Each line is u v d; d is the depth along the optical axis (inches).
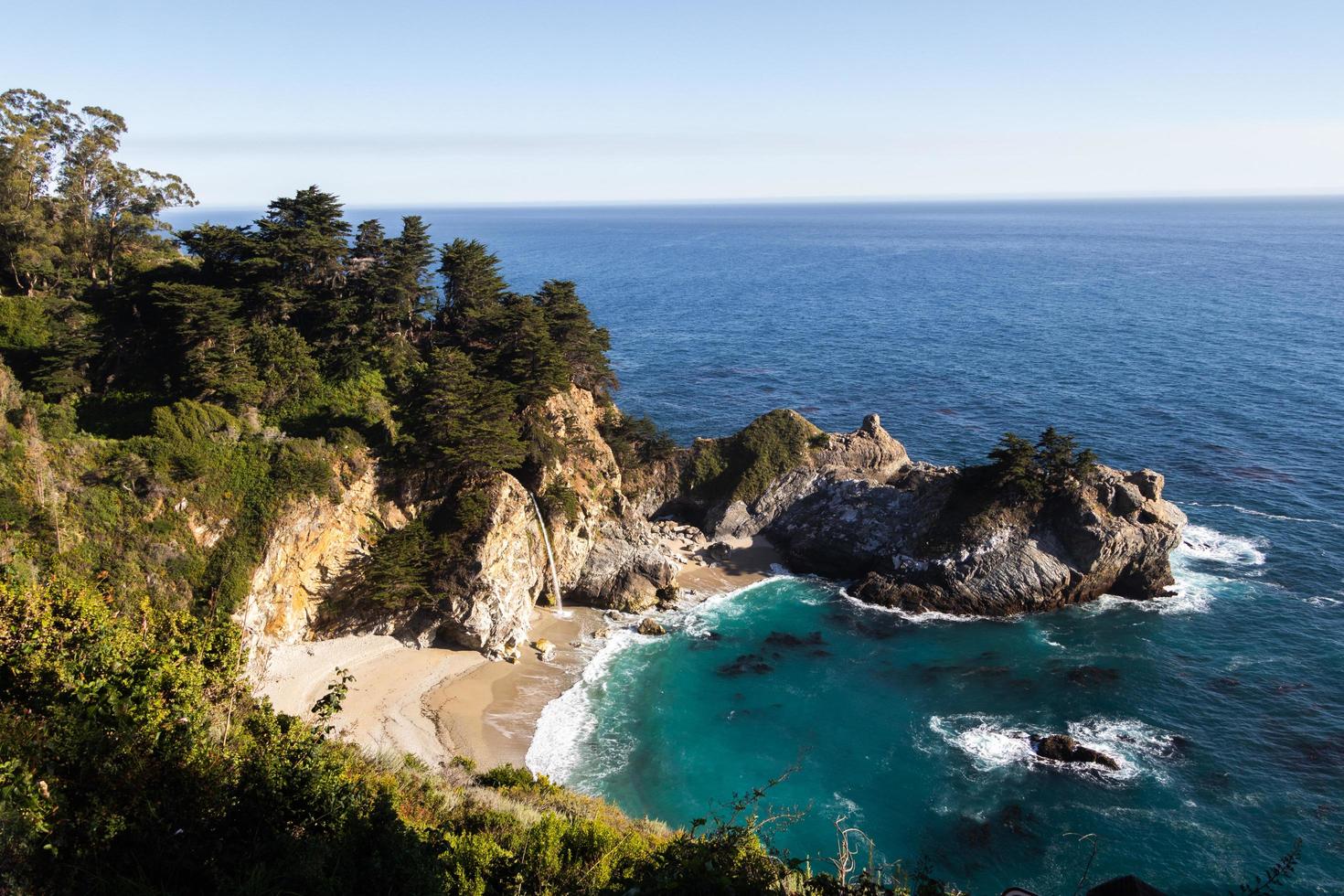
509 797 1414.9
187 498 2395.4
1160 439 4471.0
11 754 666.8
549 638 2893.7
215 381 2743.6
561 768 2196.1
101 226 3545.8
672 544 3553.2
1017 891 532.7
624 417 3809.1
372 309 3110.2
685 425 5004.9
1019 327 7736.2
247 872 643.5
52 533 2134.6
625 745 2303.2
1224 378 5590.6
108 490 2309.3
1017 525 3061.0
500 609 2741.1
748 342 7416.3
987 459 4306.1
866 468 3730.3
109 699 725.9
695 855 695.7
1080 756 2181.3
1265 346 6476.4
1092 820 1972.2
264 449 2593.5
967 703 2477.9
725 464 3735.2
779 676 2662.4
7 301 2935.5
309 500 2532.0
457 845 836.6
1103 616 2938.0
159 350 2918.3
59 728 685.3
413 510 2849.4
